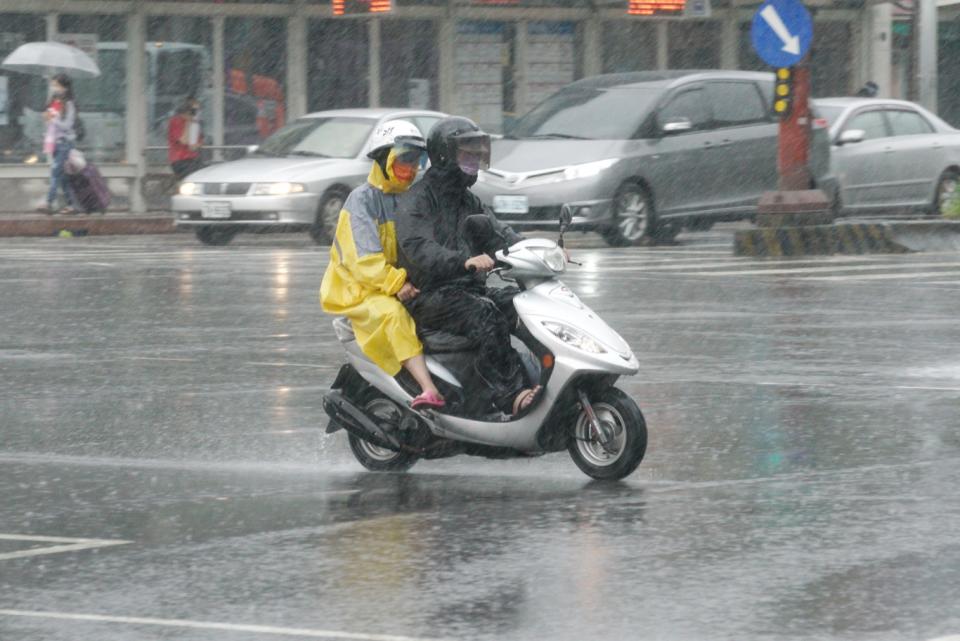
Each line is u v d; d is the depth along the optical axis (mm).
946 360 30844
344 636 14219
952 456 21984
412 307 20734
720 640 13969
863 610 14797
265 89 79688
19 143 73438
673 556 16781
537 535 17828
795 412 25406
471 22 83938
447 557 16891
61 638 14273
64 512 19344
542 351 20219
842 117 62906
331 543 17625
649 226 57312
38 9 74000
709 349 32375
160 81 77062
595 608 14938
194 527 18500
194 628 14500
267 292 43312
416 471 21969
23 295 42875
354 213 20844
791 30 53438
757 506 19062
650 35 87562
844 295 41625
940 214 65188
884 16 92125
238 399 27359
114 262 52406
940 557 16625
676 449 22703
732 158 59125
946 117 115375
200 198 59656
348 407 21344
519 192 55594
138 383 29062
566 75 86312
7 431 24828
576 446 20906
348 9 78250
